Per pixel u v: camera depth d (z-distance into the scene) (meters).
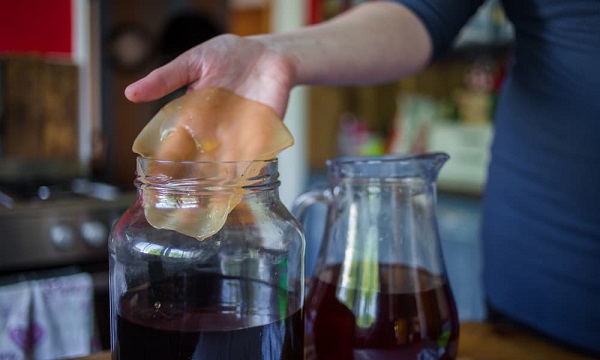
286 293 0.54
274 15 3.16
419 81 2.78
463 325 0.82
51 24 2.10
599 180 0.77
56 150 2.09
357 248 0.61
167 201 0.50
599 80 0.74
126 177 2.22
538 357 0.72
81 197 1.79
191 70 0.58
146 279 0.52
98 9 2.13
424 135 2.54
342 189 0.63
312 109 3.00
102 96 2.15
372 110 2.94
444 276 0.64
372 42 0.74
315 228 2.29
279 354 0.52
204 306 0.51
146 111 2.20
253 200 0.52
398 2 0.81
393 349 0.59
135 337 0.51
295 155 3.09
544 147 0.82
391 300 0.59
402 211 0.62
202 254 0.51
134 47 2.20
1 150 1.99
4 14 2.02
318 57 0.68
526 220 0.85
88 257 1.75
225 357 0.50
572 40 0.76
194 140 0.55
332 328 0.61
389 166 0.61
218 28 2.37
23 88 2.01
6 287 1.55
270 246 0.52
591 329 0.80
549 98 0.80
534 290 0.86
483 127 2.30
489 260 0.94
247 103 0.59
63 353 1.62
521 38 0.85
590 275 0.79
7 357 1.55
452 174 2.41
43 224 1.68
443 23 0.81
